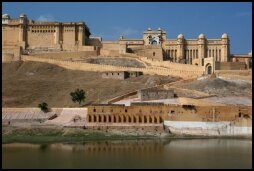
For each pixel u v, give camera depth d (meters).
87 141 127.00
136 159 96.50
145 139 131.75
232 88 171.38
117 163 91.94
